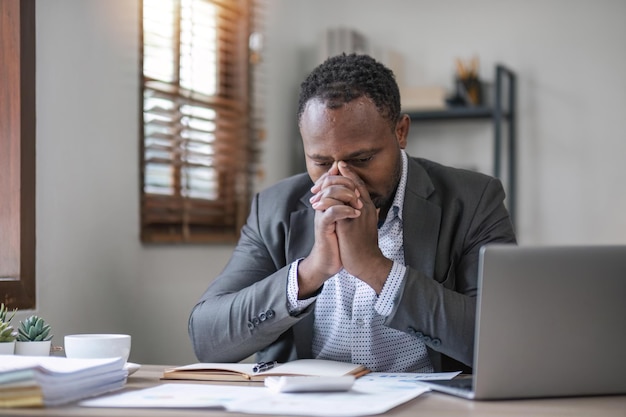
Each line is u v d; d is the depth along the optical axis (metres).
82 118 2.28
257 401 1.11
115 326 2.42
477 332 1.15
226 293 1.67
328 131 1.45
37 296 2.10
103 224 2.37
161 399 1.13
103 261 2.37
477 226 1.64
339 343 1.63
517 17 3.94
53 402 1.09
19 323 2.01
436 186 1.69
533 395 1.18
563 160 3.87
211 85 3.11
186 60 2.90
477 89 3.89
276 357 1.67
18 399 1.07
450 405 1.12
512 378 1.16
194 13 3.00
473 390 1.17
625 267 1.16
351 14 4.11
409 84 4.05
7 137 2.04
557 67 3.89
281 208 1.73
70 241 2.23
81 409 1.07
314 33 4.12
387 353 1.61
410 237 1.62
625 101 3.81
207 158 3.00
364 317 1.61
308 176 1.78
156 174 2.73
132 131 2.51
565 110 3.88
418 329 1.46
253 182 3.35
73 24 2.24
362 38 4.06
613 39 3.83
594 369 1.19
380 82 1.48
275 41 3.66
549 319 1.16
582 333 1.17
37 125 2.11
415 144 4.05
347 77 1.46
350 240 1.45
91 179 2.31
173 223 2.82
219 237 3.04
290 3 3.84
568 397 1.20
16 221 2.03
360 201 1.45
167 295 2.71
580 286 1.16
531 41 3.92
